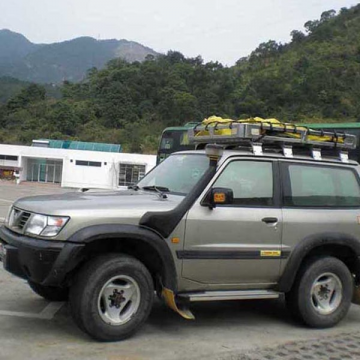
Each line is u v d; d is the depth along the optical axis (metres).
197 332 5.24
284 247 5.42
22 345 4.55
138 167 52.22
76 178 52.72
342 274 5.75
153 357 4.44
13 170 55.41
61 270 4.43
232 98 89.62
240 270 5.21
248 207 5.30
